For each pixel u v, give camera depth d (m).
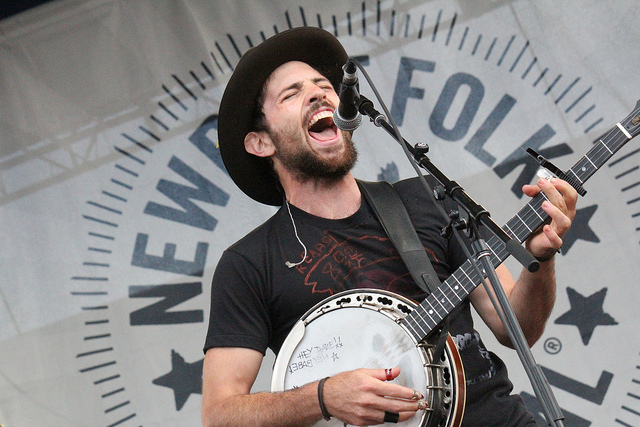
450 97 6.09
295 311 3.64
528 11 6.14
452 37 6.17
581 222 5.75
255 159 4.37
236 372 3.55
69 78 6.14
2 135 6.06
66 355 5.77
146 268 5.93
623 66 5.97
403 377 3.30
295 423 3.23
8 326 5.79
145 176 6.06
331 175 3.88
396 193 3.94
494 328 3.69
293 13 6.21
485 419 3.39
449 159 6.00
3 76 6.12
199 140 6.11
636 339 5.50
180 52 6.18
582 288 5.64
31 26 6.17
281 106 4.09
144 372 5.76
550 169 3.16
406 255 3.64
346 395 3.12
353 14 6.21
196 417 5.68
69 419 5.65
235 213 6.04
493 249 3.30
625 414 5.39
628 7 6.04
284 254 3.75
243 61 4.11
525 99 6.03
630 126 3.06
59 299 5.85
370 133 6.07
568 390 5.48
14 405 5.65
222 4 6.23
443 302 3.38
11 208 5.97
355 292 3.55
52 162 6.06
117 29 6.21
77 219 5.99
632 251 5.65
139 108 6.12
